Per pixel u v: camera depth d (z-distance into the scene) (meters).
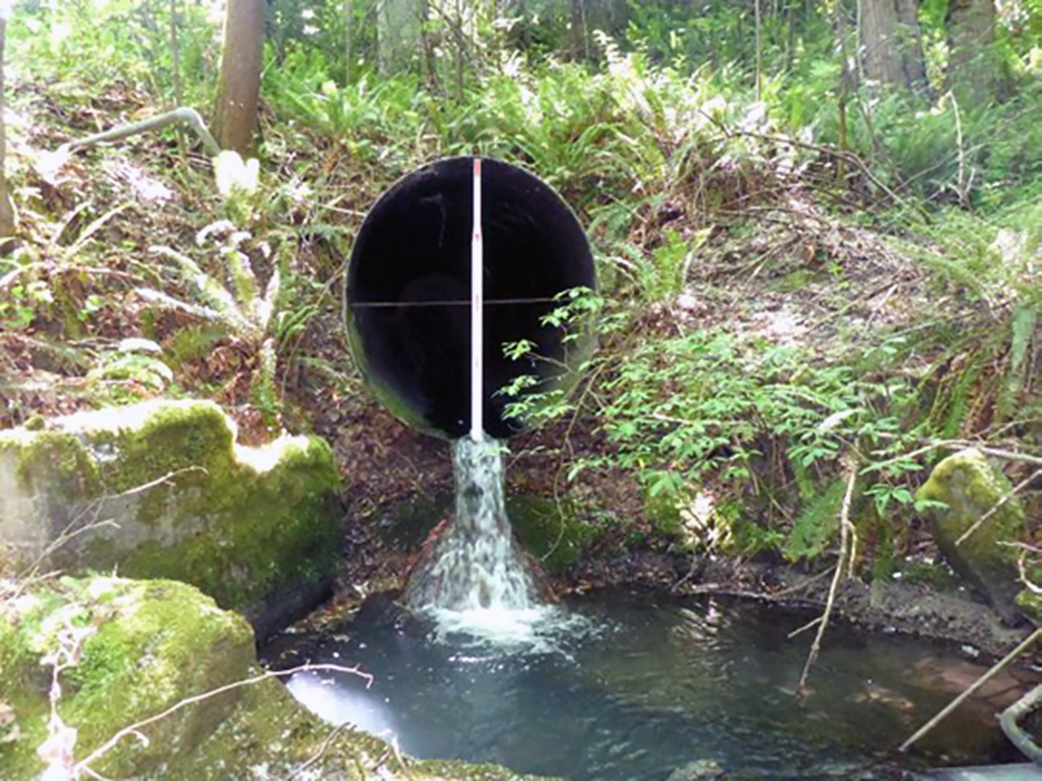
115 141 7.42
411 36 11.46
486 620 5.58
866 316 6.18
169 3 9.77
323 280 7.42
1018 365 5.08
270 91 9.19
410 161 8.53
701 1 15.30
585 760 3.99
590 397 6.61
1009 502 4.63
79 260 5.77
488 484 6.04
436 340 7.68
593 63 13.90
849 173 8.46
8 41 8.19
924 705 4.39
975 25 10.95
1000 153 8.34
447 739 4.18
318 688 4.67
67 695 3.11
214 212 7.16
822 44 12.69
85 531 4.09
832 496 5.18
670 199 8.11
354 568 6.03
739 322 6.53
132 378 5.20
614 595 5.92
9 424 4.72
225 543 4.90
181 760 3.16
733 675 4.78
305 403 6.57
